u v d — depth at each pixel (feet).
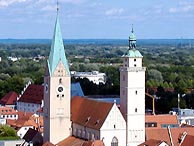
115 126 653.71
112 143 653.30
